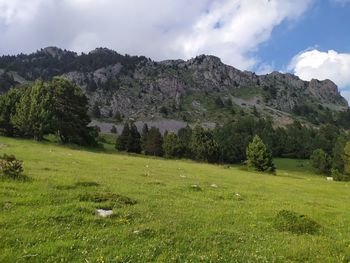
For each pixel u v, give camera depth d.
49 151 72.38
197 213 24.47
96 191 27.20
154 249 16.31
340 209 35.53
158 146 168.12
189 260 15.77
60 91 120.69
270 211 28.11
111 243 16.70
